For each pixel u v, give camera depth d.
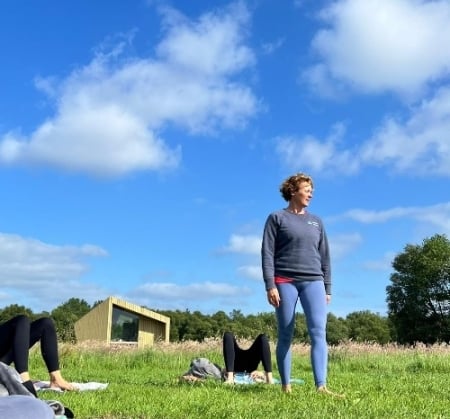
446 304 42.91
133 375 6.88
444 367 8.07
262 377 5.52
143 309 18.75
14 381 2.47
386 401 3.65
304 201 4.10
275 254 4.07
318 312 3.97
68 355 8.97
